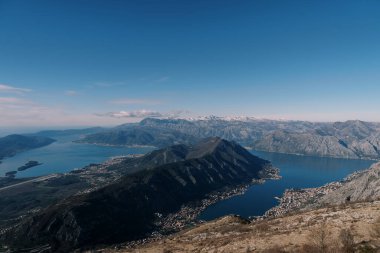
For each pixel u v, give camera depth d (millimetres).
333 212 68000
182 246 70062
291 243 50938
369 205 67438
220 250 57562
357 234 47625
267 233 61656
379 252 39969
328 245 45719
